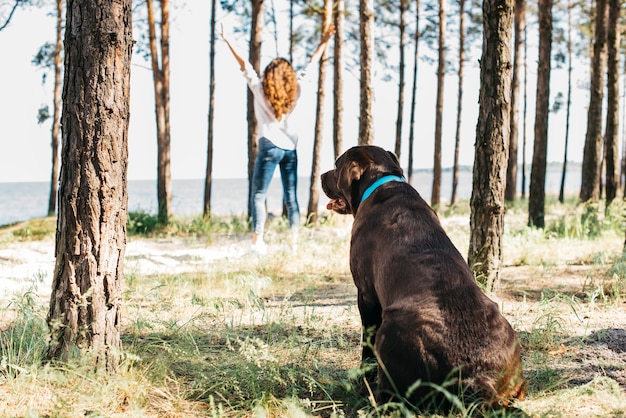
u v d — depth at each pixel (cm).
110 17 407
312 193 1856
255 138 1691
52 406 373
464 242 1105
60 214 418
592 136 1838
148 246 1245
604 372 439
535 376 438
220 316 626
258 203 1003
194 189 11069
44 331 419
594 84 1825
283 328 562
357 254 416
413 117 2762
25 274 899
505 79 662
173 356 460
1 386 397
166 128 1917
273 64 986
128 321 598
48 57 2320
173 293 707
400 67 2483
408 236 388
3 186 17788
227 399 406
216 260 981
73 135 409
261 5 1670
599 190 1855
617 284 696
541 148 1475
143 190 10538
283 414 383
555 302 639
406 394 344
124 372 416
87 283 414
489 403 341
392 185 428
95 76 407
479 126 677
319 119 1862
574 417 363
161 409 384
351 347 520
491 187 677
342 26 1623
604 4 1762
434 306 353
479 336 347
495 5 652
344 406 401
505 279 818
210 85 2025
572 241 1163
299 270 897
